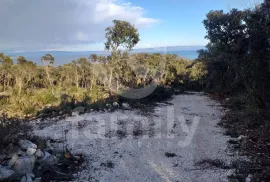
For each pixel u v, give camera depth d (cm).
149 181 365
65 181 362
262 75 693
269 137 514
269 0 645
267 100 697
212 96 1302
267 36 646
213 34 1084
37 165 390
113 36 1234
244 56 832
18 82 1434
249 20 727
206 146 504
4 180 335
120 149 496
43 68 1748
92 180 368
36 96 1052
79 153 469
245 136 544
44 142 486
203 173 383
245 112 726
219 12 1099
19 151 398
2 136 403
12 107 892
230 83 1151
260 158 419
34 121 705
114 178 375
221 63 1212
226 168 396
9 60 1697
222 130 620
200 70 1631
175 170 398
